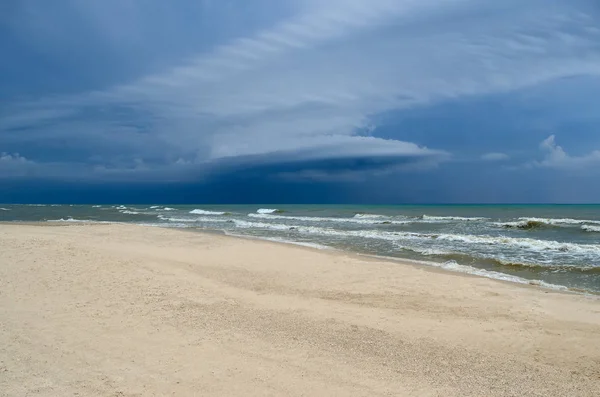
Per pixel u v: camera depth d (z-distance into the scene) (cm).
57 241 1460
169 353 593
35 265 1083
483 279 1134
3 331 659
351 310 830
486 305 875
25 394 464
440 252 1628
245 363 566
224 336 666
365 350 629
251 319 757
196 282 1016
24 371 525
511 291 992
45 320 715
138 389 484
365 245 1858
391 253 1634
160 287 948
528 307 862
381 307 859
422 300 912
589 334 707
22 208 7162
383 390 499
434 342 670
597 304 887
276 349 620
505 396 495
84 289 906
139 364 554
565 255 1555
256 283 1061
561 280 1166
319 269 1244
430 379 536
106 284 948
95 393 471
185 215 4591
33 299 828
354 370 555
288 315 788
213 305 835
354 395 484
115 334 661
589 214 4191
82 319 724
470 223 3056
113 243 1664
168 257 1387
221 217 4125
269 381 514
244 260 1385
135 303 825
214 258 1413
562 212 4719
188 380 511
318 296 945
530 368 580
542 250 1678
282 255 1484
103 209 6725
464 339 685
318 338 671
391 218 3669
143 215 4612
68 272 1032
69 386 488
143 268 1116
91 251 1288
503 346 658
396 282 1076
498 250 1684
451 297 935
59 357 570
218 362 567
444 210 5509
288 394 482
